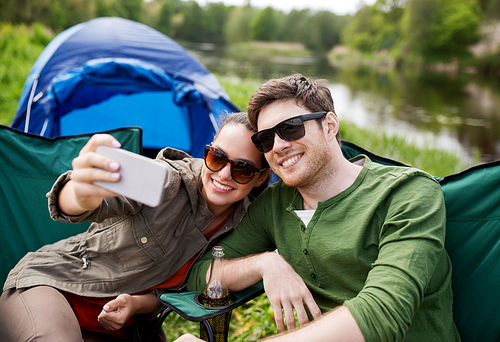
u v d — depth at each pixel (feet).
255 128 4.96
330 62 148.77
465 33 124.57
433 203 4.15
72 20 100.07
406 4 151.64
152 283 5.13
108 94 12.89
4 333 4.42
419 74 101.71
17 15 79.61
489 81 84.74
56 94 11.04
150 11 195.11
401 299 3.45
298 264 4.86
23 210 6.20
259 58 140.05
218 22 229.66
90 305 5.06
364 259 4.25
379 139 25.76
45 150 6.34
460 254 4.90
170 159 5.84
